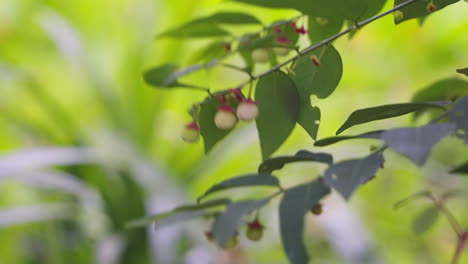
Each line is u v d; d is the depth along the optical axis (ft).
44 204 6.05
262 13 4.17
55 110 6.01
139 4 6.34
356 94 6.72
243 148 6.01
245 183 3.00
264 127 3.10
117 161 5.52
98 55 6.54
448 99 3.28
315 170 5.96
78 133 6.03
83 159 5.44
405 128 2.69
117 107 6.07
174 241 5.00
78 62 5.99
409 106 2.84
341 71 3.05
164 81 3.14
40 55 6.80
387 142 2.67
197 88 3.13
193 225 5.08
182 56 6.04
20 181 5.62
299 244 2.95
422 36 6.31
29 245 6.33
